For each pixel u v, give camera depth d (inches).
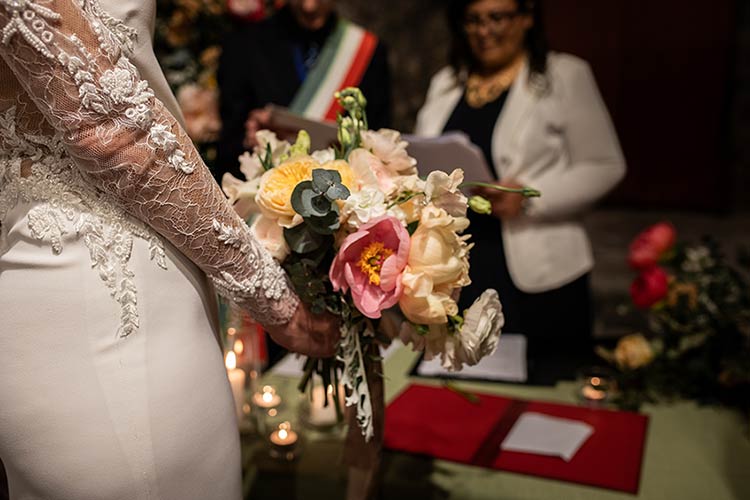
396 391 63.2
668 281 64.6
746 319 62.2
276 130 67.4
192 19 100.6
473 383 64.3
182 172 29.7
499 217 81.4
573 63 83.1
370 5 218.4
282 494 48.4
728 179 252.7
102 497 30.2
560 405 59.7
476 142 83.5
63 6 26.8
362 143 36.9
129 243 30.8
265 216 35.8
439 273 32.3
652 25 244.1
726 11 237.5
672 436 55.8
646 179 258.2
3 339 30.3
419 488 49.2
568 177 81.7
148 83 32.9
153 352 31.0
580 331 84.7
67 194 30.5
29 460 30.4
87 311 30.0
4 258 31.2
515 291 82.8
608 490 48.5
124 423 30.1
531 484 49.4
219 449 33.4
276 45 93.1
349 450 40.9
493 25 79.0
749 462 51.9
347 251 32.1
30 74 26.8
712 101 245.9
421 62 219.3
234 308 36.2
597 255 208.7
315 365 40.4
